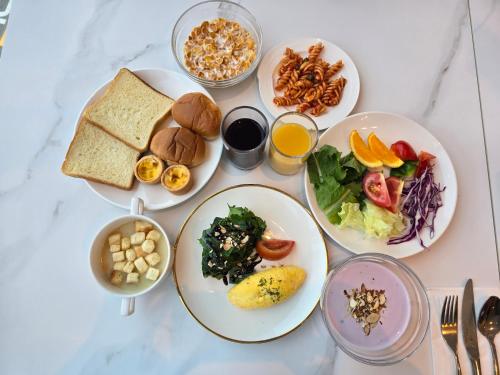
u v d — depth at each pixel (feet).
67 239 1.88
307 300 1.72
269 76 2.04
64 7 2.20
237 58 2.03
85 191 1.94
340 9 2.20
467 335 1.66
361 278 1.73
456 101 2.06
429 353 1.68
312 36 2.16
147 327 1.74
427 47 2.14
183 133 1.84
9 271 1.83
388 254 1.78
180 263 1.76
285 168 1.86
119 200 1.87
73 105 2.08
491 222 1.88
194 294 1.73
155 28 2.18
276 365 1.69
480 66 2.11
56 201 1.93
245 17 2.14
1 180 1.96
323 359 1.69
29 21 2.18
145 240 1.77
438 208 1.84
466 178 1.94
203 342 1.72
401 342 1.64
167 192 1.89
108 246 1.79
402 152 1.88
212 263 1.70
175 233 1.86
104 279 1.70
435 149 1.92
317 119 1.99
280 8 2.20
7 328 1.75
